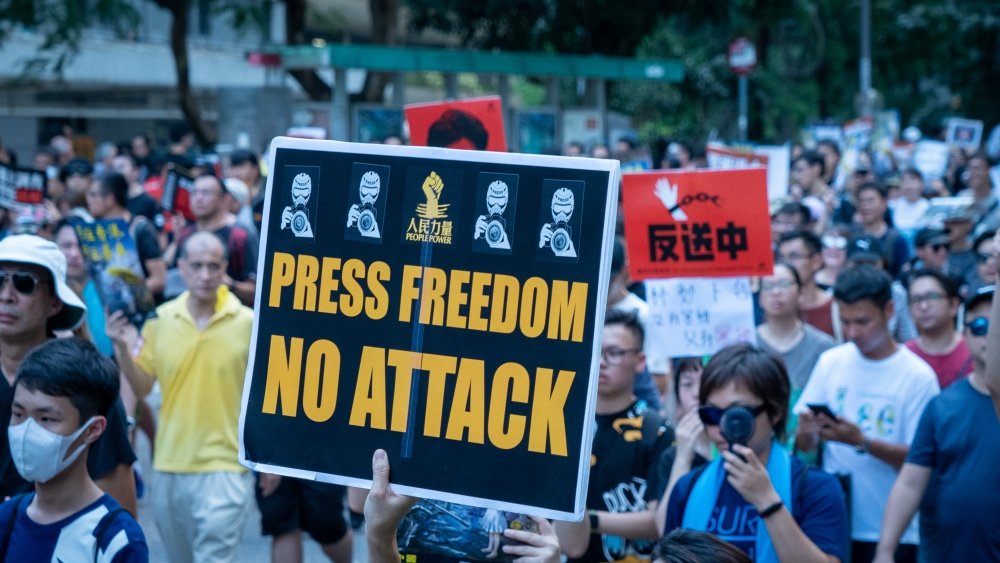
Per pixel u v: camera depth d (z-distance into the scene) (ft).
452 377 9.48
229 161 40.01
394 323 9.64
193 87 92.02
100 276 22.62
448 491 9.39
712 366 13.24
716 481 13.46
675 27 110.11
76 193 35.40
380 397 9.61
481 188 9.51
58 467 11.34
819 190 47.91
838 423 17.12
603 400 15.62
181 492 20.08
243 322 20.39
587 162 9.28
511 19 90.22
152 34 91.45
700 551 9.69
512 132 80.28
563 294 9.27
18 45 76.23
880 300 17.99
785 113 118.21
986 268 27.81
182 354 20.06
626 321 15.51
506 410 9.34
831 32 125.80
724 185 19.93
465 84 130.00
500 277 9.42
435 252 9.59
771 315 21.54
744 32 109.50
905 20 126.21
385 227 9.71
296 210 9.91
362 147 9.80
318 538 21.33
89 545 11.37
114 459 13.96
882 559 15.69
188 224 37.11
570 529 14.10
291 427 9.79
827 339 21.58
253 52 69.62
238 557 25.61
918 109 146.61
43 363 11.34
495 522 12.57
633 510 15.17
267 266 9.96
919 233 29.89
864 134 61.31
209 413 20.11
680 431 14.83
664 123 130.82
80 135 83.10
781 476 13.21
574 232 9.27
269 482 20.59
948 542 15.33
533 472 9.24
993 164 59.47
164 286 30.53
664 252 20.24
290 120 67.87
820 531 13.00
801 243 24.94
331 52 67.51
